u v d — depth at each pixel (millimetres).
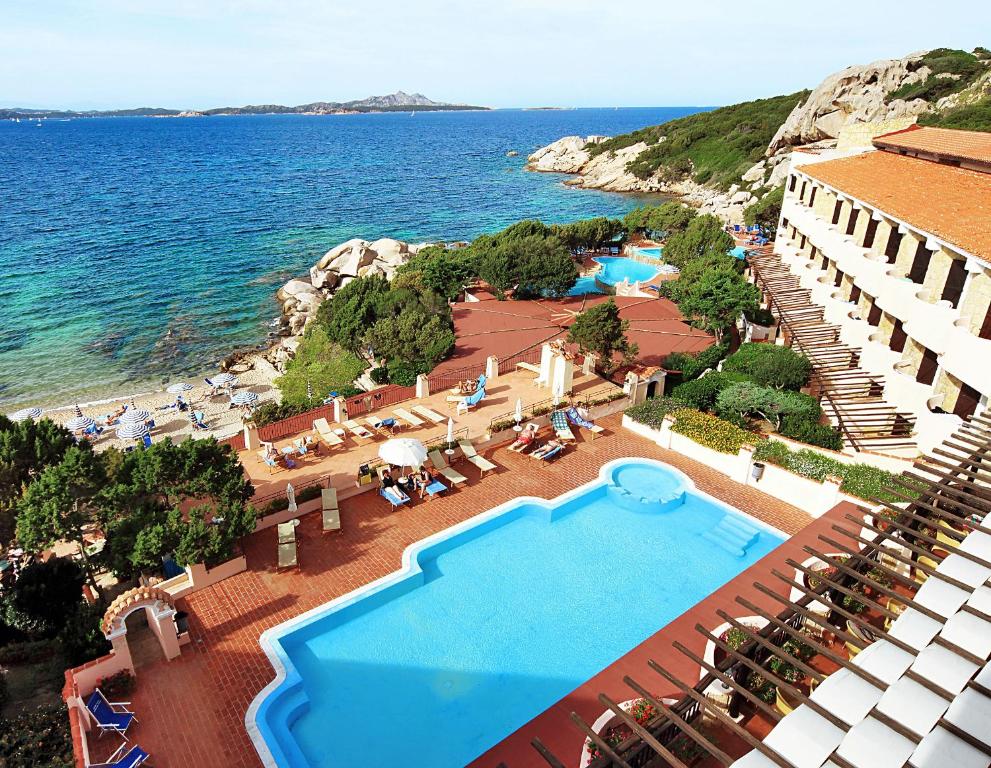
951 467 12633
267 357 50844
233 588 18906
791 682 11703
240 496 20141
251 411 41125
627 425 28859
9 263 75625
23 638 18375
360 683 15984
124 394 45000
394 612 18359
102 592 20906
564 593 19141
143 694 15250
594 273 62469
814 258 38938
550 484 24391
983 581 9156
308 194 133125
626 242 75188
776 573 10328
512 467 25641
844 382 26281
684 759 10242
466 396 29906
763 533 21625
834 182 34781
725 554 21031
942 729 7078
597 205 122688
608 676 14094
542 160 182875
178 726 14383
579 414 27797
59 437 21453
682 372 33719
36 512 18266
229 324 58406
